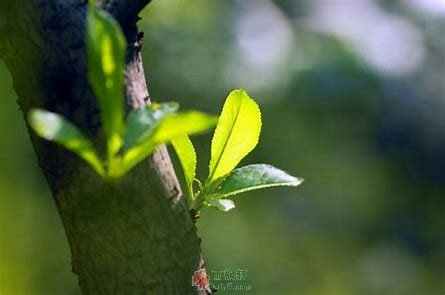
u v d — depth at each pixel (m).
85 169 0.71
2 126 2.52
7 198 2.63
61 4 0.73
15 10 0.72
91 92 0.72
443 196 3.46
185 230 0.73
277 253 3.05
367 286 3.32
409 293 3.43
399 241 3.45
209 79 2.91
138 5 0.73
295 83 3.09
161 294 0.73
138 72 0.73
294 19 3.26
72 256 0.73
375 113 3.29
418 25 3.51
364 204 3.33
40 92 0.72
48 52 0.72
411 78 3.43
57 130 0.63
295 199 3.13
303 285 3.12
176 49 2.90
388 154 3.38
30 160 2.63
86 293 0.73
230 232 2.90
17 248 2.65
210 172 0.75
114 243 0.72
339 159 3.21
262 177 0.74
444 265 3.47
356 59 3.23
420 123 3.41
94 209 0.72
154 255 0.72
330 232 3.22
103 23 0.63
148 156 0.72
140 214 0.72
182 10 2.96
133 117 0.64
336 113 3.15
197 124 0.62
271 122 3.05
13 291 2.65
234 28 3.02
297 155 3.11
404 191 3.46
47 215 2.68
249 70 3.01
